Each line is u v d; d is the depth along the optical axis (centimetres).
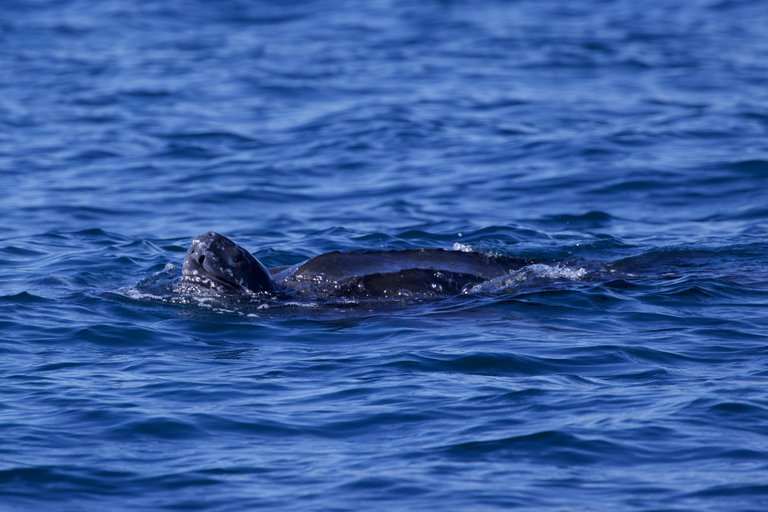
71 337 3478
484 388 2869
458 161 6919
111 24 13038
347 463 2372
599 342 3334
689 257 4706
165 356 3272
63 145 7412
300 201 6078
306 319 3778
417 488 2225
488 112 8338
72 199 6003
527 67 10231
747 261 4631
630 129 7594
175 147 7356
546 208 5888
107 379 2997
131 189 6291
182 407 2734
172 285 4191
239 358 3253
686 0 14500
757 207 5769
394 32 12400
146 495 2208
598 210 5822
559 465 2336
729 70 9875
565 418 2609
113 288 4225
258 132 7838
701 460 2339
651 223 5594
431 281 4209
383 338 3484
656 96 8806
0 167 6775
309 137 7644
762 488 2181
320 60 10769
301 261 4819
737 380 2884
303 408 2736
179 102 8900
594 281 4294
